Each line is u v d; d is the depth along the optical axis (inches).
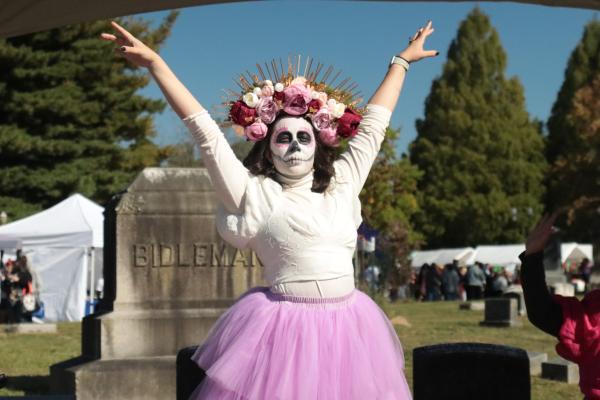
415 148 2301.9
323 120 157.6
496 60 2301.9
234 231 150.0
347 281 151.9
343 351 145.1
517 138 2231.8
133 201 358.0
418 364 214.4
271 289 153.2
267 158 160.6
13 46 1242.6
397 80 173.5
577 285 1320.1
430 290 1401.3
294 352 143.2
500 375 208.7
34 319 871.7
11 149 1202.6
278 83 159.6
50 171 1263.5
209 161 147.5
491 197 2178.9
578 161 1871.3
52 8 187.6
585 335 143.6
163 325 351.6
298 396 139.3
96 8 188.4
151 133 1449.3
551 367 418.0
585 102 1809.8
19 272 839.7
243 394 141.2
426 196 2222.0
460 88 2283.5
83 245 874.1
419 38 177.2
